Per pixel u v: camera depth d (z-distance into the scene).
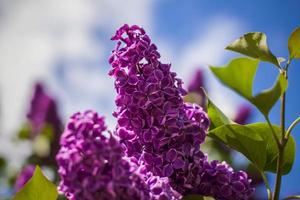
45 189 0.64
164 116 0.64
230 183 0.67
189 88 1.80
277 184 0.67
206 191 0.66
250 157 0.71
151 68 0.65
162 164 0.64
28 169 1.48
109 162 0.55
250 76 0.59
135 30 0.67
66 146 0.56
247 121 1.69
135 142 0.65
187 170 0.65
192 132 0.65
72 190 0.55
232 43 0.67
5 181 1.74
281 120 0.66
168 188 0.61
